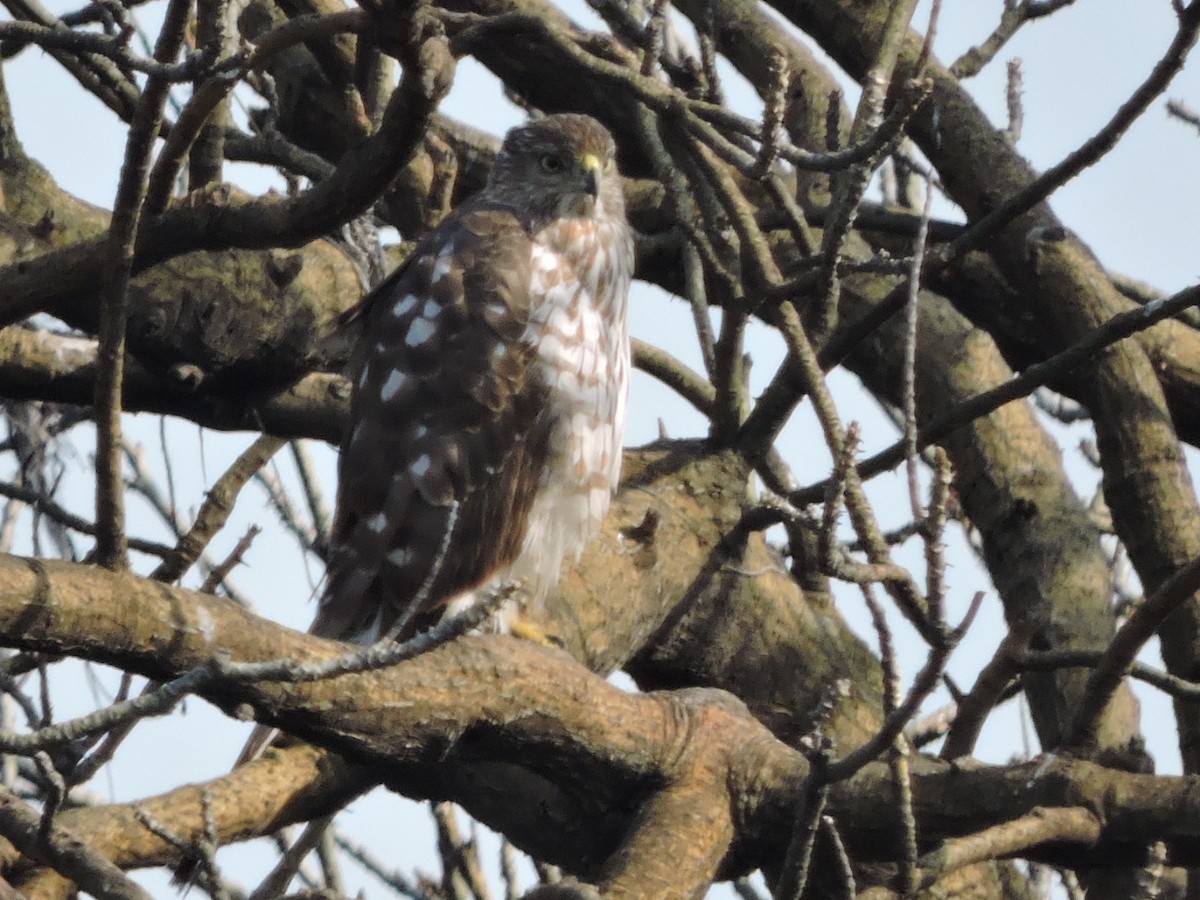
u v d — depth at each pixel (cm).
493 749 753
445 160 1102
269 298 1011
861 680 1070
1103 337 895
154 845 759
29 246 1001
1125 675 762
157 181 747
